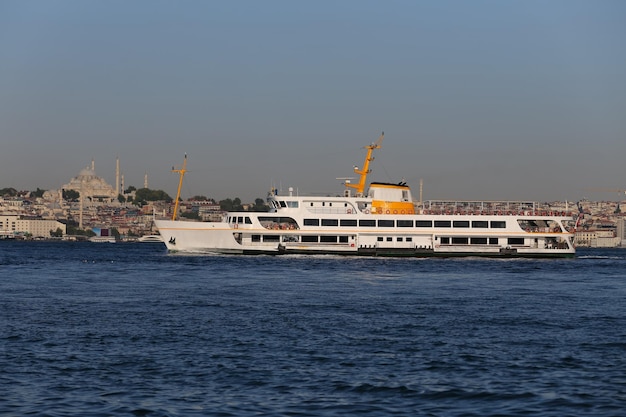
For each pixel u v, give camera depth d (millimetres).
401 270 179750
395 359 70188
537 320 93812
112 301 112125
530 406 55906
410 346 76125
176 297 117750
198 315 96312
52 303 109500
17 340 77875
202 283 143625
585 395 58500
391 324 89812
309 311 100812
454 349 74750
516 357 71250
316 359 70000
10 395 57656
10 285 141625
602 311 103062
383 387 60531
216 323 89562
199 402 56344
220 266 190250
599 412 54594
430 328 87062
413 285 141625
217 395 58188
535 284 146750
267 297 118000
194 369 65938
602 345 77125
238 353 72250
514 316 97312
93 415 53250
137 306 105688
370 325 88938
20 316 95000
